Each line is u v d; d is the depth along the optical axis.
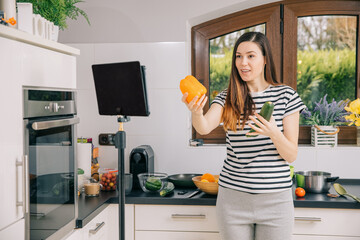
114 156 2.76
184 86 1.56
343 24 2.82
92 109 2.76
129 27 2.73
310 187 2.31
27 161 1.35
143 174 2.43
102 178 2.46
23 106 1.38
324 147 2.68
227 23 2.88
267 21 2.84
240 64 1.76
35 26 1.63
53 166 1.58
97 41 2.75
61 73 1.69
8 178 1.29
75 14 2.74
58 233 1.62
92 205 2.09
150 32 2.72
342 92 2.86
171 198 2.23
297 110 1.76
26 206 1.36
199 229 2.24
